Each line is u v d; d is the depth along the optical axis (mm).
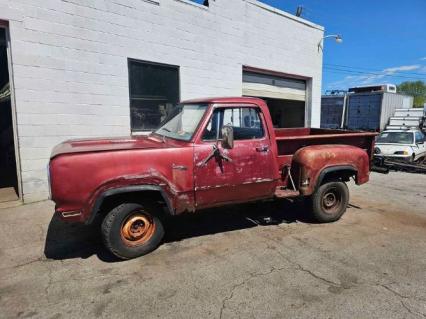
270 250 4188
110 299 3111
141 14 7352
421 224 5270
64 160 3465
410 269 3705
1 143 9781
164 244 4363
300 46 11859
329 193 5223
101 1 6715
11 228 4875
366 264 3820
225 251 4156
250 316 2854
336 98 21969
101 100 6934
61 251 4145
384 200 6805
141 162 3748
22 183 6059
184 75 8375
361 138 5574
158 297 3141
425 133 15312
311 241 4496
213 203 4301
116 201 3842
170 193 3904
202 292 3223
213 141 4203
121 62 7145
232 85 9633
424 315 2869
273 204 6059
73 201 3512
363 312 2906
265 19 10398
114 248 3777
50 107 6285
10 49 5785
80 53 6551
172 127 4699
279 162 4828
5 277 3514
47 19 6082
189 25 8305
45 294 3193
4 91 7383
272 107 13203
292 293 3201
